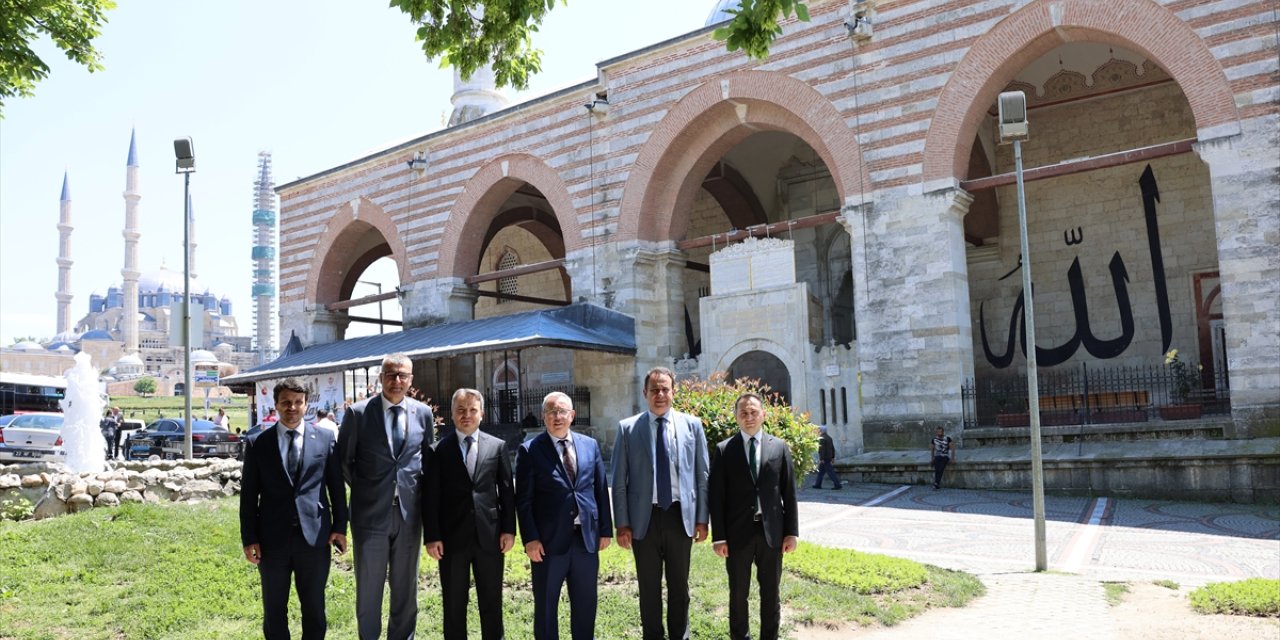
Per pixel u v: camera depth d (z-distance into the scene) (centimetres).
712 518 827
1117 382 2784
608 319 2798
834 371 2441
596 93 2906
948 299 2222
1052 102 2958
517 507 812
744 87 2591
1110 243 2862
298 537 786
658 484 818
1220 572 1170
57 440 2573
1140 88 2834
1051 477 1984
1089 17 2084
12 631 898
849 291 3431
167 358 15625
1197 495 1819
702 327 2689
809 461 1334
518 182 3212
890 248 2312
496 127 3197
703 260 3712
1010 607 995
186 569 1109
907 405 2259
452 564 805
